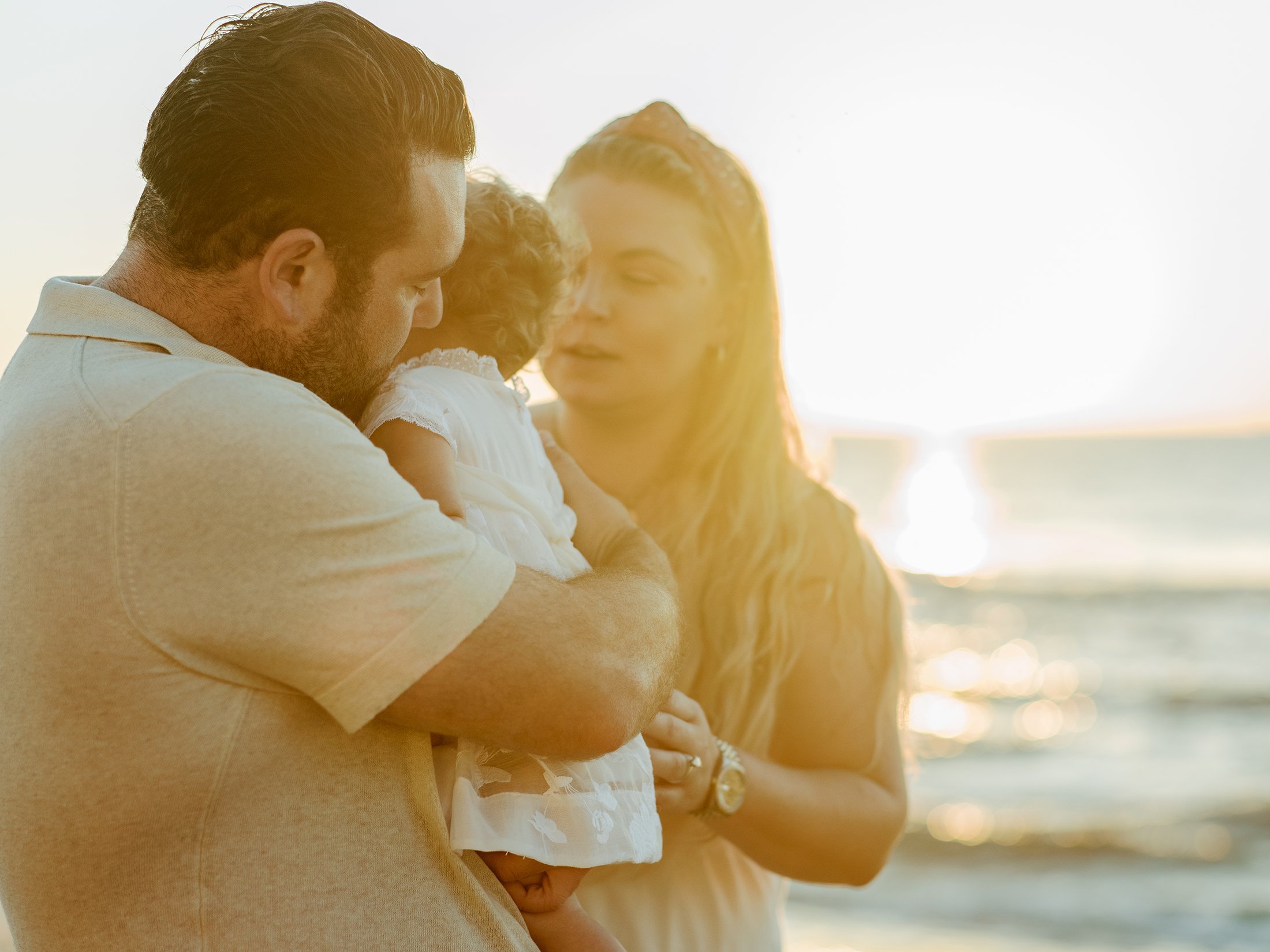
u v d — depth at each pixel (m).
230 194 1.22
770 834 1.91
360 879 1.21
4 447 1.21
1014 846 11.93
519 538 1.52
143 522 1.13
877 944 8.81
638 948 1.95
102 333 1.24
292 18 1.28
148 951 1.16
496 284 1.72
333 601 1.15
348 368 1.33
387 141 1.24
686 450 2.20
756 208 2.22
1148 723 17.09
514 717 1.23
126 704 1.15
